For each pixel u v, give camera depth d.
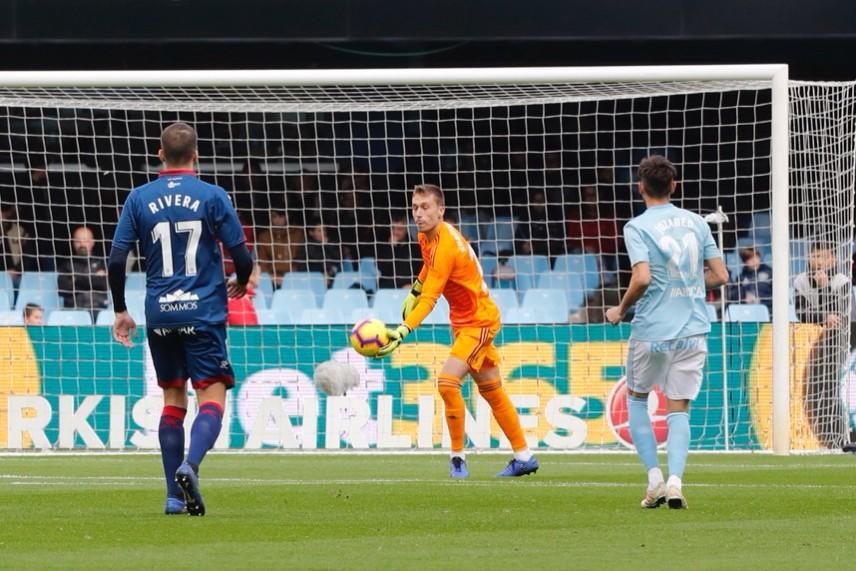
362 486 33.59
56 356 50.16
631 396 27.58
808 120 55.38
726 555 19.83
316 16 62.72
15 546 20.81
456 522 24.70
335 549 20.47
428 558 19.36
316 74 47.66
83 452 48.62
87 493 31.30
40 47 66.38
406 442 49.97
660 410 49.19
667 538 22.09
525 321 64.31
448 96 59.12
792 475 37.38
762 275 69.81
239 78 47.50
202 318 25.03
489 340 36.56
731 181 76.06
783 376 47.16
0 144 73.44
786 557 19.58
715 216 47.97
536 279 70.31
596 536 22.38
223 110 56.31
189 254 25.11
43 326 50.19
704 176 76.50
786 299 47.16
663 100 76.44
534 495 30.81
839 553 20.14
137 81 47.50
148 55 68.19
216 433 25.20
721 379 50.38
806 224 51.84
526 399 50.12
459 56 67.94
